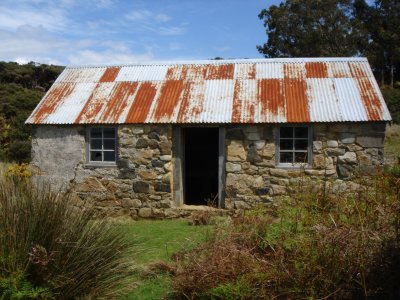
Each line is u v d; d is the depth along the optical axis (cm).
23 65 3875
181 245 656
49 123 1038
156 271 570
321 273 417
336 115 930
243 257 466
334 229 441
